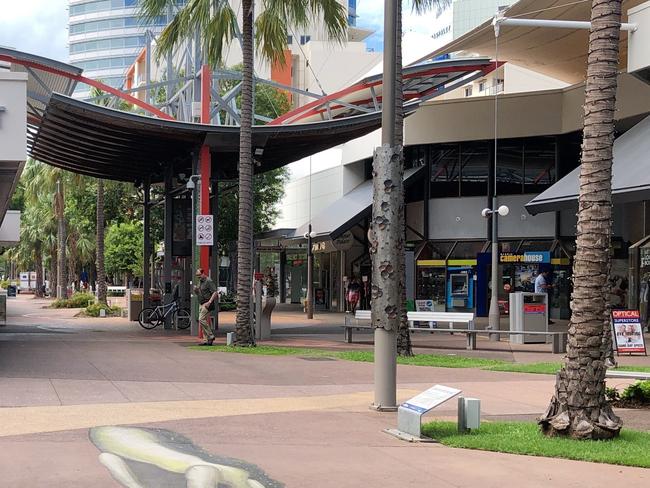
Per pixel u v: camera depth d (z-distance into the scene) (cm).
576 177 2448
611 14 822
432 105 3409
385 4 1040
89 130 2327
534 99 3216
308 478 654
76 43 12062
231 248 4531
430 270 3500
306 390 1206
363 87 2509
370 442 809
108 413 951
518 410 1038
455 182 3450
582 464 709
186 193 2623
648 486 631
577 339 814
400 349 1723
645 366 1530
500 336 2362
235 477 653
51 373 1331
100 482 627
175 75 3212
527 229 3300
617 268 3072
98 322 3102
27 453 723
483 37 2748
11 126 1438
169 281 2691
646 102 2678
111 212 4453
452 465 706
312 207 4566
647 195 1988
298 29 2053
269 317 2245
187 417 938
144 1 2025
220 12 1973
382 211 1020
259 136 2292
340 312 4022
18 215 3509
